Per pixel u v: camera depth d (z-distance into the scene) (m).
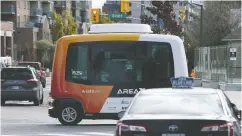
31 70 67.12
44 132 39.19
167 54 42.47
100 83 42.56
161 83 42.38
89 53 42.75
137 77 42.44
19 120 48.81
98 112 42.62
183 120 21.31
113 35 42.72
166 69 42.44
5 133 38.88
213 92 23.80
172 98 23.19
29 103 71.88
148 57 42.50
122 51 42.59
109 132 38.84
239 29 136.12
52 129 41.00
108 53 42.72
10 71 66.69
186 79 25.05
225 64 100.38
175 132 21.30
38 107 64.81
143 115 22.22
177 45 42.47
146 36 42.59
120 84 42.44
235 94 82.69
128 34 42.72
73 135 37.31
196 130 21.25
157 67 42.44
